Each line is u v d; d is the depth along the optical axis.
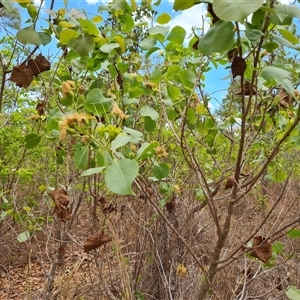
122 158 1.19
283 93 1.58
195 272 2.47
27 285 2.94
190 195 2.78
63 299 2.47
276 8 1.01
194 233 2.79
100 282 2.32
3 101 2.93
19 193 3.51
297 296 1.47
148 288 2.51
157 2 1.73
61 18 1.49
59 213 1.57
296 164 2.74
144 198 2.18
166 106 1.95
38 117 1.82
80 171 2.45
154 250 2.44
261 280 2.45
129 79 1.82
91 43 1.36
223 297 2.12
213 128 1.98
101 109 1.29
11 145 3.21
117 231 2.32
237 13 0.78
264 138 1.87
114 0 1.69
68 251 3.27
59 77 1.96
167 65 1.94
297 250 3.06
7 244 3.54
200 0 0.98
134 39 2.06
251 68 1.31
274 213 2.39
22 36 1.24
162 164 1.71
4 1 1.15
